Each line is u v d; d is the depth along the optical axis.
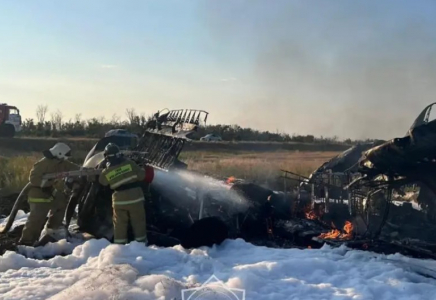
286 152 37.22
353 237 9.10
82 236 9.62
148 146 11.70
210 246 8.81
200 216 10.29
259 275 6.95
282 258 7.94
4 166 20.16
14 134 41.44
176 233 9.50
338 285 6.68
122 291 5.93
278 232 10.29
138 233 8.67
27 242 9.20
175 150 10.68
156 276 6.46
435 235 8.82
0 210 13.58
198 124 10.48
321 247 8.80
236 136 50.12
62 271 7.26
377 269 7.23
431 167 8.00
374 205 9.37
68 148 9.37
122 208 8.61
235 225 10.27
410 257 8.07
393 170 8.23
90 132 51.00
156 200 10.33
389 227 9.16
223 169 20.06
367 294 6.19
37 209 9.18
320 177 10.92
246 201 10.38
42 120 52.03
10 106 43.81
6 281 6.71
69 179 9.88
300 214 10.80
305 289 6.34
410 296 6.25
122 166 8.69
